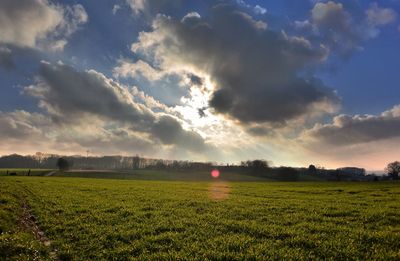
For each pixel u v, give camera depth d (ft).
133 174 595.88
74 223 75.66
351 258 46.73
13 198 110.83
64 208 99.14
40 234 67.05
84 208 98.17
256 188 218.38
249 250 50.75
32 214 90.48
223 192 173.37
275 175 627.46
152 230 66.54
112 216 84.17
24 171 595.88
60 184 223.92
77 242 59.06
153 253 51.01
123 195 144.46
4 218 68.54
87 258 50.26
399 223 73.92
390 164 600.39
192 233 63.87
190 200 122.62
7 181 238.07
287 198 137.80
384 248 50.96
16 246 50.37
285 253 48.88
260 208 98.53
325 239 57.62
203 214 86.38
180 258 47.75
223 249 51.60
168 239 59.11
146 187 210.79
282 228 67.21
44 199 122.93
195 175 614.34
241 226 69.31
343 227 68.03
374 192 170.91
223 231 65.62
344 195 154.71
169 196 140.56
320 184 291.58
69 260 50.24
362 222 74.95
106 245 57.06
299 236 59.57
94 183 252.42
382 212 88.33
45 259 48.65
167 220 77.41
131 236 62.34
